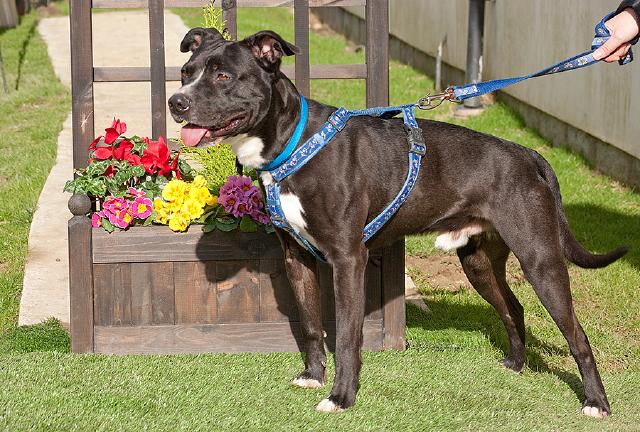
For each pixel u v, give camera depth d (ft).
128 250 19.15
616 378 18.75
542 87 36.94
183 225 19.04
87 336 19.30
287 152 16.29
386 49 19.99
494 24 41.63
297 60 20.31
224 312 19.49
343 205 16.40
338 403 16.62
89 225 19.04
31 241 25.85
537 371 19.25
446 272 25.63
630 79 30.17
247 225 19.04
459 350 20.15
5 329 21.01
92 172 19.40
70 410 16.29
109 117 38.34
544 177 17.53
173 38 51.34
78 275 19.13
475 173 17.17
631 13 16.71
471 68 40.42
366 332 19.94
